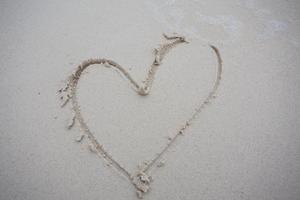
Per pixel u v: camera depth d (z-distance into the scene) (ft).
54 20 2.66
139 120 2.11
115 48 2.46
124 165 1.94
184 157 1.98
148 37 2.54
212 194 1.87
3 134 2.05
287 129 2.12
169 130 2.07
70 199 1.85
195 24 2.65
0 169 1.92
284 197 1.88
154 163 1.96
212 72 2.34
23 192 1.86
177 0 2.82
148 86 2.25
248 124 2.13
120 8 2.76
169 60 2.39
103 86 2.23
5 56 2.42
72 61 2.39
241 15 2.74
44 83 2.28
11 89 2.25
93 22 2.65
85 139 2.04
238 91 2.27
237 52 2.48
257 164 1.98
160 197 1.86
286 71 2.39
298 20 2.72
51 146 2.02
